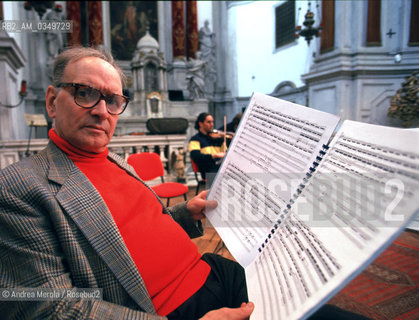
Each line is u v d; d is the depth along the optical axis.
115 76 0.87
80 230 0.69
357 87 4.00
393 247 1.88
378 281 1.57
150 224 0.88
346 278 0.48
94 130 0.83
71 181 0.75
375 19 2.80
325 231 0.58
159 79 10.48
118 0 11.28
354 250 0.50
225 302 0.88
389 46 2.69
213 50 12.62
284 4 10.03
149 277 0.80
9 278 0.60
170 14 12.05
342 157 0.61
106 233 0.71
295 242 0.64
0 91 4.34
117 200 0.85
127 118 9.55
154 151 5.38
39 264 0.61
